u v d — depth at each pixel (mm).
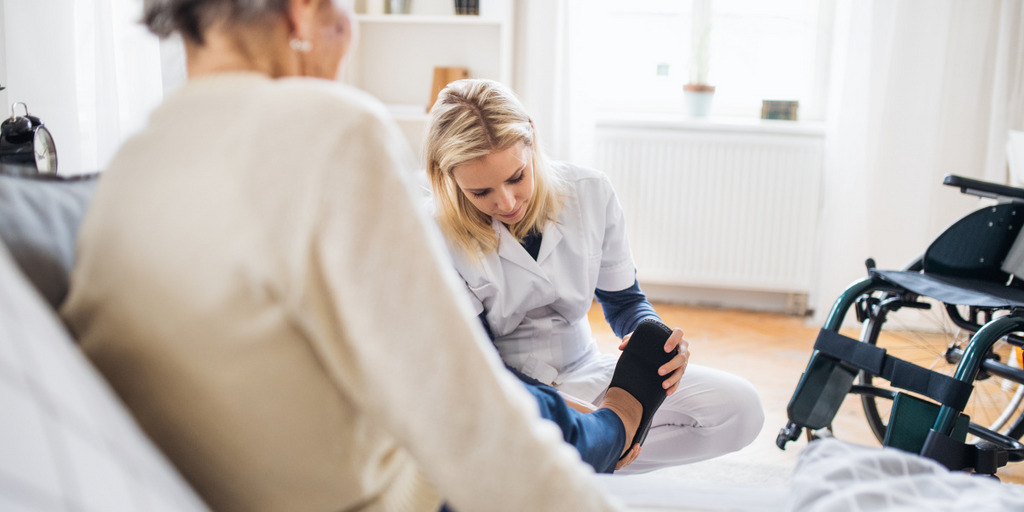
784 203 3363
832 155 3256
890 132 3252
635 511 716
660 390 1136
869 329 1945
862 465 679
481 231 1422
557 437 540
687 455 1658
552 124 3367
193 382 485
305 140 462
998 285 1827
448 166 1312
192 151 478
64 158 2400
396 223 477
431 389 475
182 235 462
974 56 3170
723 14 3549
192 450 507
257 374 480
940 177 3291
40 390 345
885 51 3123
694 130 3410
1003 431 2293
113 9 2393
